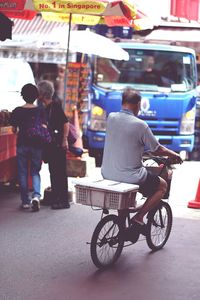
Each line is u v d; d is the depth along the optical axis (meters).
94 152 18.97
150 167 8.59
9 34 12.34
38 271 7.75
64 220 10.65
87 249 8.84
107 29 23.00
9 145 12.84
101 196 7.71
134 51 18.59
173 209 12.05
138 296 6.91
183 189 14.44
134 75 18.53
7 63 17.31
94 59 18.30
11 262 8.12
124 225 8.16
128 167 7.97
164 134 18.72
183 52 18.83
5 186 13.68
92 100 18.30
